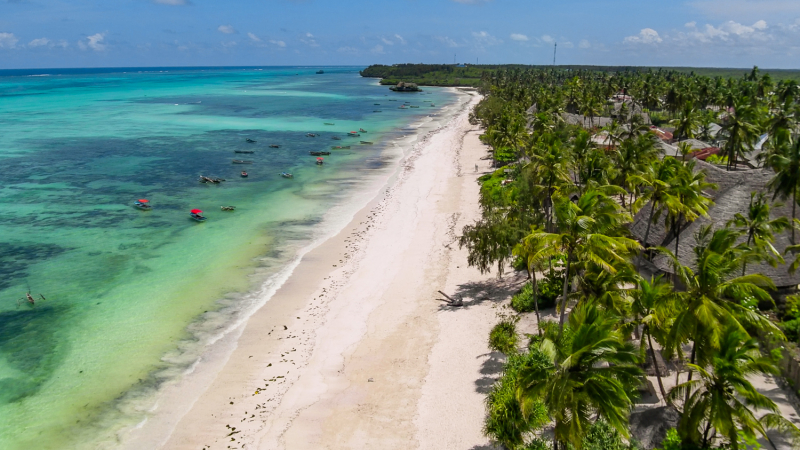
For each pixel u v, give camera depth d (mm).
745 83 139375
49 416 30266
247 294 44906
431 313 41000
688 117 85125
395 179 84125
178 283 46938
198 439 28422
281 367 34594
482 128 133500
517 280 45625
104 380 33469
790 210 42156
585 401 19688
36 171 88875
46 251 54062
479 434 27625
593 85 168500
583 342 19500
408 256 52344
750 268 35719
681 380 28906
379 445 27453
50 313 41625
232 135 128250
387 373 33594
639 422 24750
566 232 26844
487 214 45375
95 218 64688
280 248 55094
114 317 41031
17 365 34938
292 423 29328
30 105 194500
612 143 79500
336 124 149875
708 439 23141
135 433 28938
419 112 181250
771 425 20234
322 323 40000
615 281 27875
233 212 67438
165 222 63344
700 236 34719
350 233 59469
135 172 88875
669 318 24156
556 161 47188
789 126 69750
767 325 22359
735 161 71250
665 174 39031
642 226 45062
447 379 32500
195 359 35688
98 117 159875
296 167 93688
